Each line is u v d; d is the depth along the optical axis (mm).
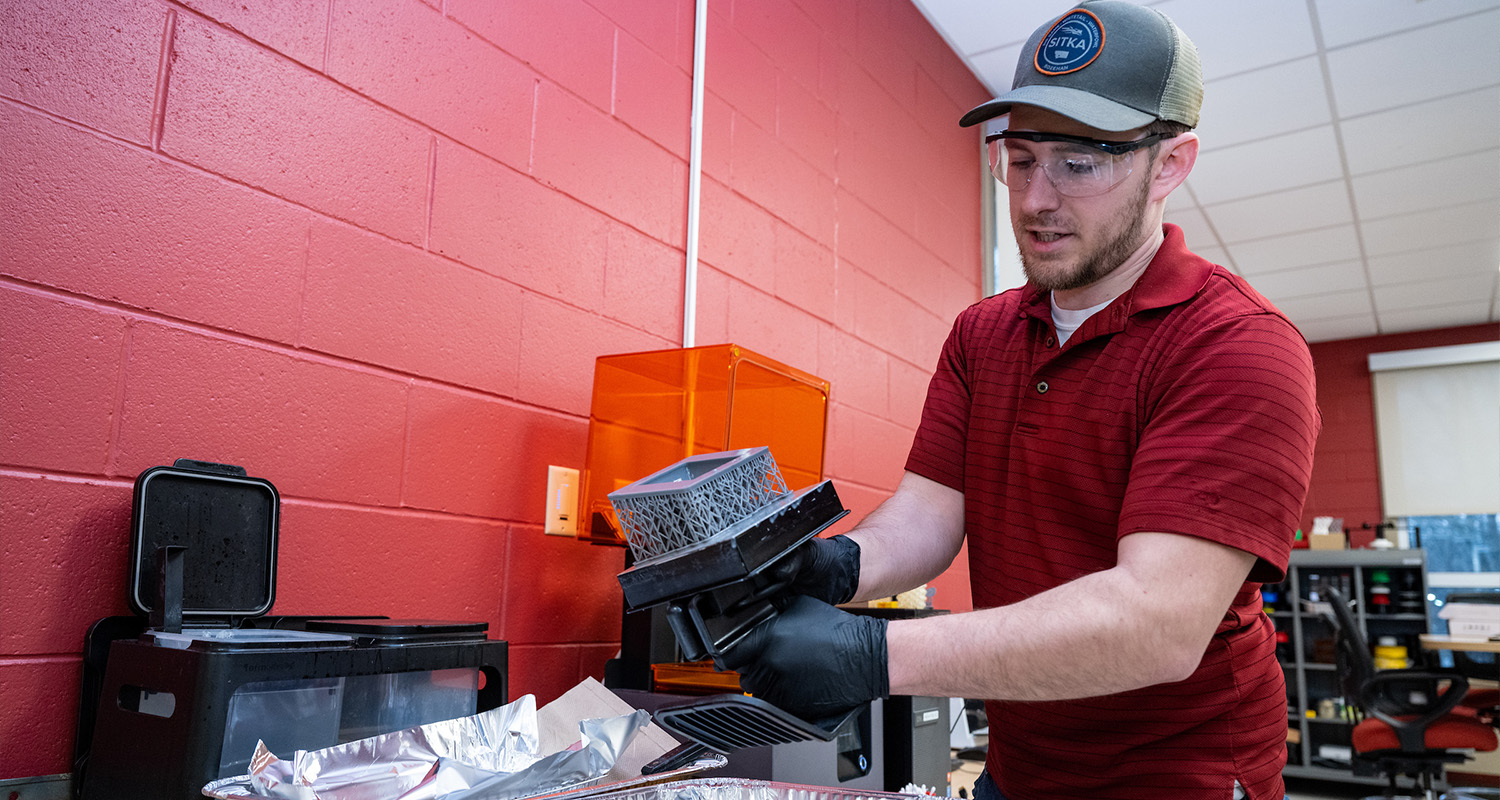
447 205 1580
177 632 1062
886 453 2908
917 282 3197
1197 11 3146
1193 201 4574
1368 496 6492
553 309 1765
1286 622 5367
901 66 3195
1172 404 881
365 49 1471
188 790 912
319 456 1365
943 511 1179
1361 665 3746
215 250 1266
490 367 1634
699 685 1567
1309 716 5172
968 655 717
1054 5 3279
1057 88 938
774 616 700
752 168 2367
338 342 1403
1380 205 4570
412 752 975
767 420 1744
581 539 1697
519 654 1648
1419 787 4051
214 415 1250
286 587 1309
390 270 1482
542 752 1104
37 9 1111
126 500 1165
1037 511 1054
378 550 1433
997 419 1129
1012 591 1078
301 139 1375
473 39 1647
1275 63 3418
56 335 1112
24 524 1078
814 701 688
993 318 1210
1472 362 6297
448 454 1552
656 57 2068
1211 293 968
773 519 661
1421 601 5066
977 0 3258
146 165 1201
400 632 1128
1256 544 791
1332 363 6785
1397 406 6508
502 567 1632
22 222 1090
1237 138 3959
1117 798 1003
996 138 1055
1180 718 971
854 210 2832
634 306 1952
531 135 1745
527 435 1696
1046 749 1053
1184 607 767
